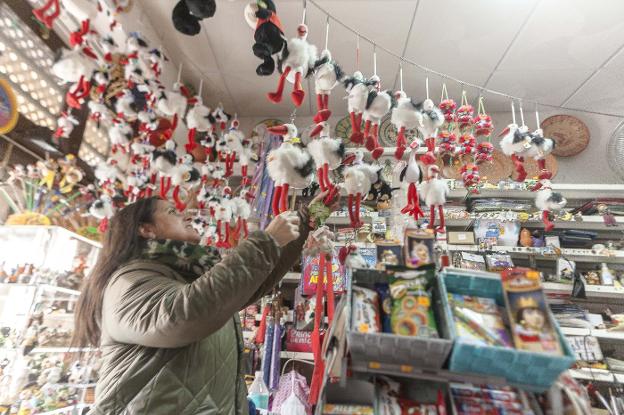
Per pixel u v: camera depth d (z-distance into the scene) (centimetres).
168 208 129
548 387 63
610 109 319
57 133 201
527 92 306
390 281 74
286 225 98
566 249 263
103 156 274
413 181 150
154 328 80
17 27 206
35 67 218
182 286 90
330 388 74
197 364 93
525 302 66
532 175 300
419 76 297
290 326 262
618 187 269
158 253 109
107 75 187
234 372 107
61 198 228
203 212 246
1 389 176
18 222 199
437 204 150
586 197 292
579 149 316
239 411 104
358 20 244
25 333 184
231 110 357
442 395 71
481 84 300
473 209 277
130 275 96
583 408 66
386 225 269
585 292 254
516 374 63
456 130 238
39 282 191
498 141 332
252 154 247
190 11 107
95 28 178
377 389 74
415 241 77
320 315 113
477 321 68
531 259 278
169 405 85
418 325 67
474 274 74
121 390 84
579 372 227
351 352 68
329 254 119
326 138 129
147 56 185
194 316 78
